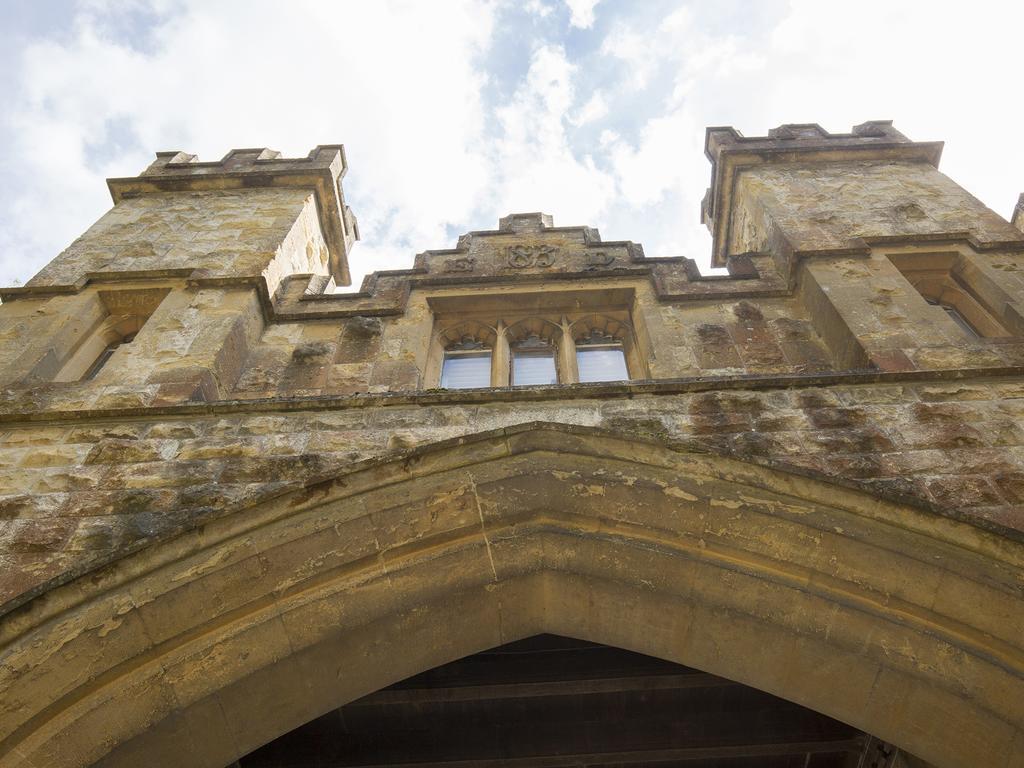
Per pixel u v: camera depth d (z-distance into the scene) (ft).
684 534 14.75
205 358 21.26
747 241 32.50
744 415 17.63
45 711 12.41
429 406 18.24
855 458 16.22
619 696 18.39
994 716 12.76
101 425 18.04
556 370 25.38
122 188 33.27
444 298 26.50
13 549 14.76
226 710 13.48
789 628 14.01
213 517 14.33
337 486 14.98
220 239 28.50
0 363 21.25
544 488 15.46
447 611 14.69
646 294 25.76
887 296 22.99
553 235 30.48
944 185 30.17
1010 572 13.24
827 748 18.35
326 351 23.54
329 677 14.07
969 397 17.89
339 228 34.83
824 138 34.94
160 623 13.42
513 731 18.45
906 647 13.41
